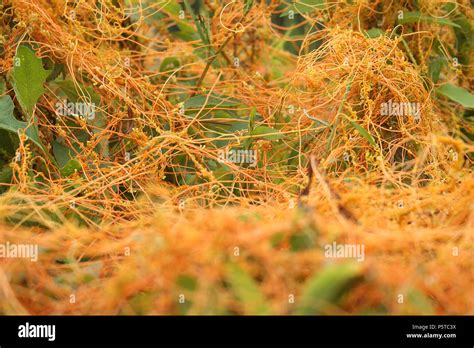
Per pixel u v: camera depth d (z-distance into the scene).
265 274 0.77
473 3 1.15
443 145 0.99
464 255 0.81
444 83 1.06
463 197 0.84
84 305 0.79
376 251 0.79
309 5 1.09
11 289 0.80
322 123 0.98
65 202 0.90
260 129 0.98
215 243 0.77
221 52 1.13
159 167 0.99
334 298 0.75
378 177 0.90
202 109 1.02
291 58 1.26
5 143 0.98
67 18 1.04
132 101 1.03
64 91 1.04
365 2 1.08
